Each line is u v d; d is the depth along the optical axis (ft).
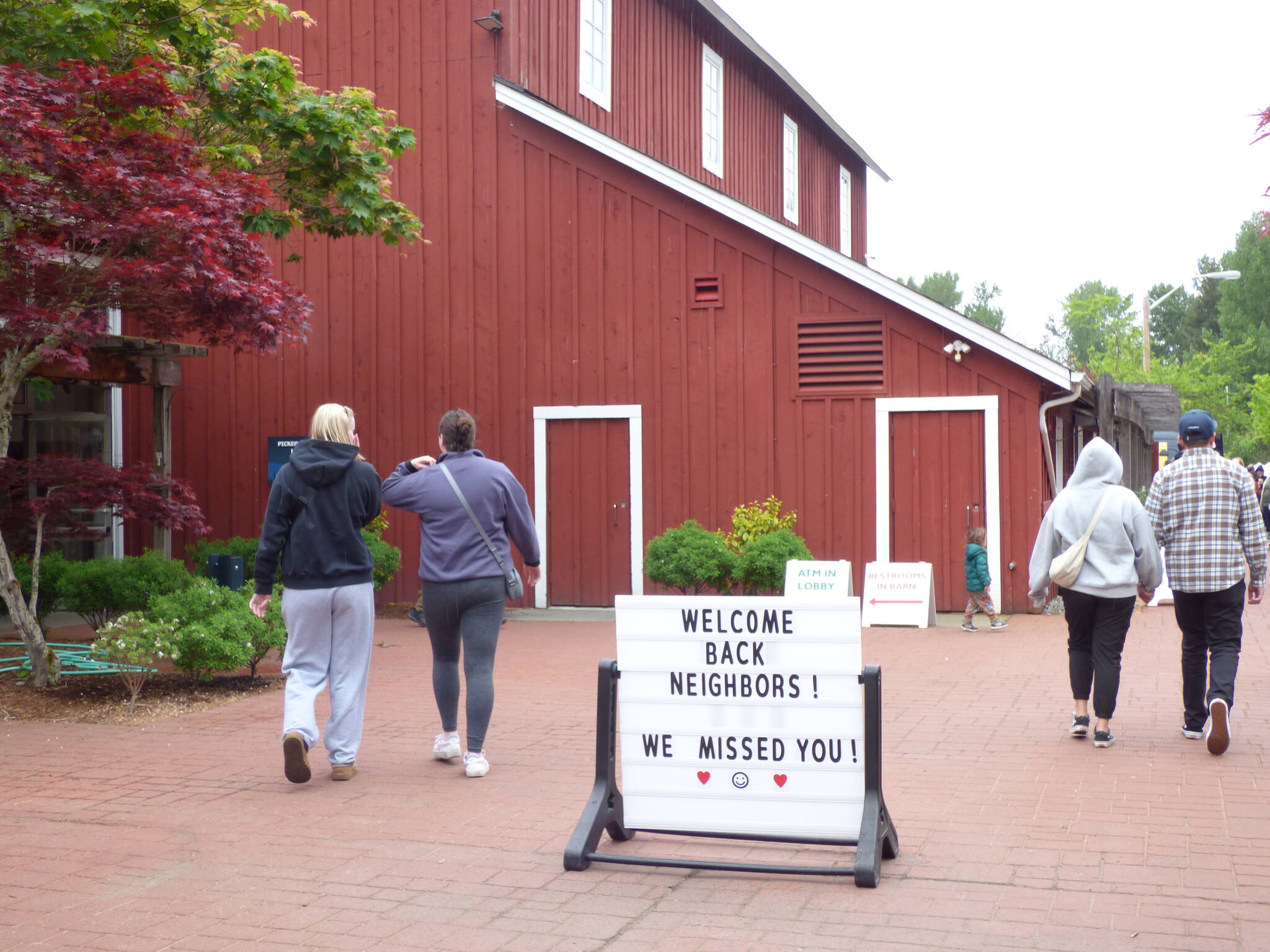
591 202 54.70
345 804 20.61
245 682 33.27
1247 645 39.70
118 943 14.39
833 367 51.57
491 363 56.08
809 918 14.99
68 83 30.81
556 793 21.27
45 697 31.30
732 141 74.43
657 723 17.60
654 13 66.28
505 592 22.79
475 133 56.29
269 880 16.69
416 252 57.21
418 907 15.56
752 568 47.26
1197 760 23.18
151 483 35.70
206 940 14.47
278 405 59.26
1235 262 253.03
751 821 17.17
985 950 13.78
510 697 31.32
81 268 31.60
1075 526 24.71
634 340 54.08
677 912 15.33
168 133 38.11
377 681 34.24
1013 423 49.47
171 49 40.37
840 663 16.87
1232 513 24.21
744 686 17.25
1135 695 30.63
